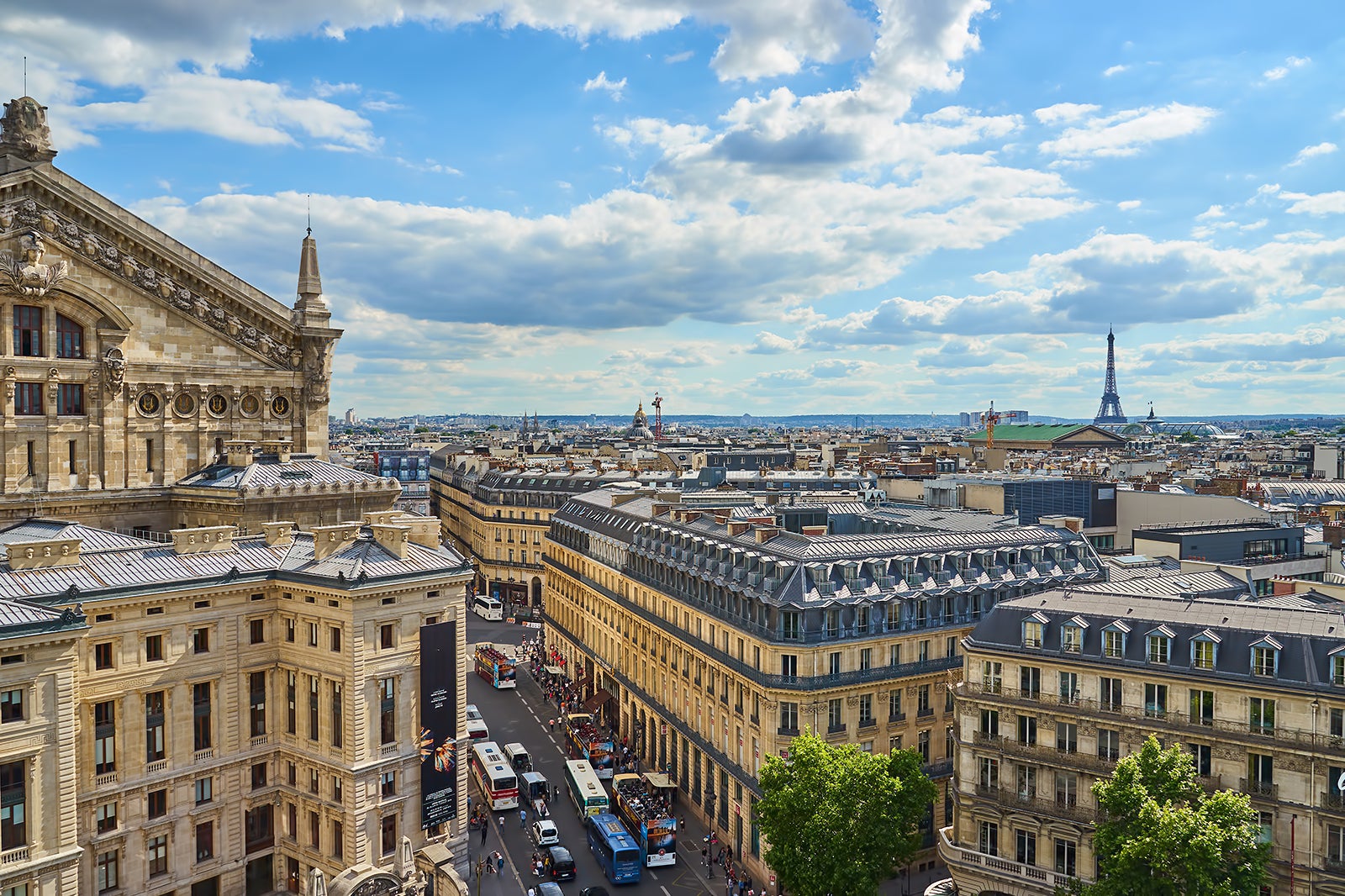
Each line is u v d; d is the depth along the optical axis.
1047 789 83.19
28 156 98.06
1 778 67.38
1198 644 77.94
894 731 102.31
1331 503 176.75
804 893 81.88
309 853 88.00
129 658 80.38
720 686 111.44
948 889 91.25
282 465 109.69
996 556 114.19
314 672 87.62
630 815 108.88
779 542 113.25
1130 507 168.25
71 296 99.88
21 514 97.25
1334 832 70.81
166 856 82.81
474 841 107.94
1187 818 66.38
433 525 99.75
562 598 183.25
